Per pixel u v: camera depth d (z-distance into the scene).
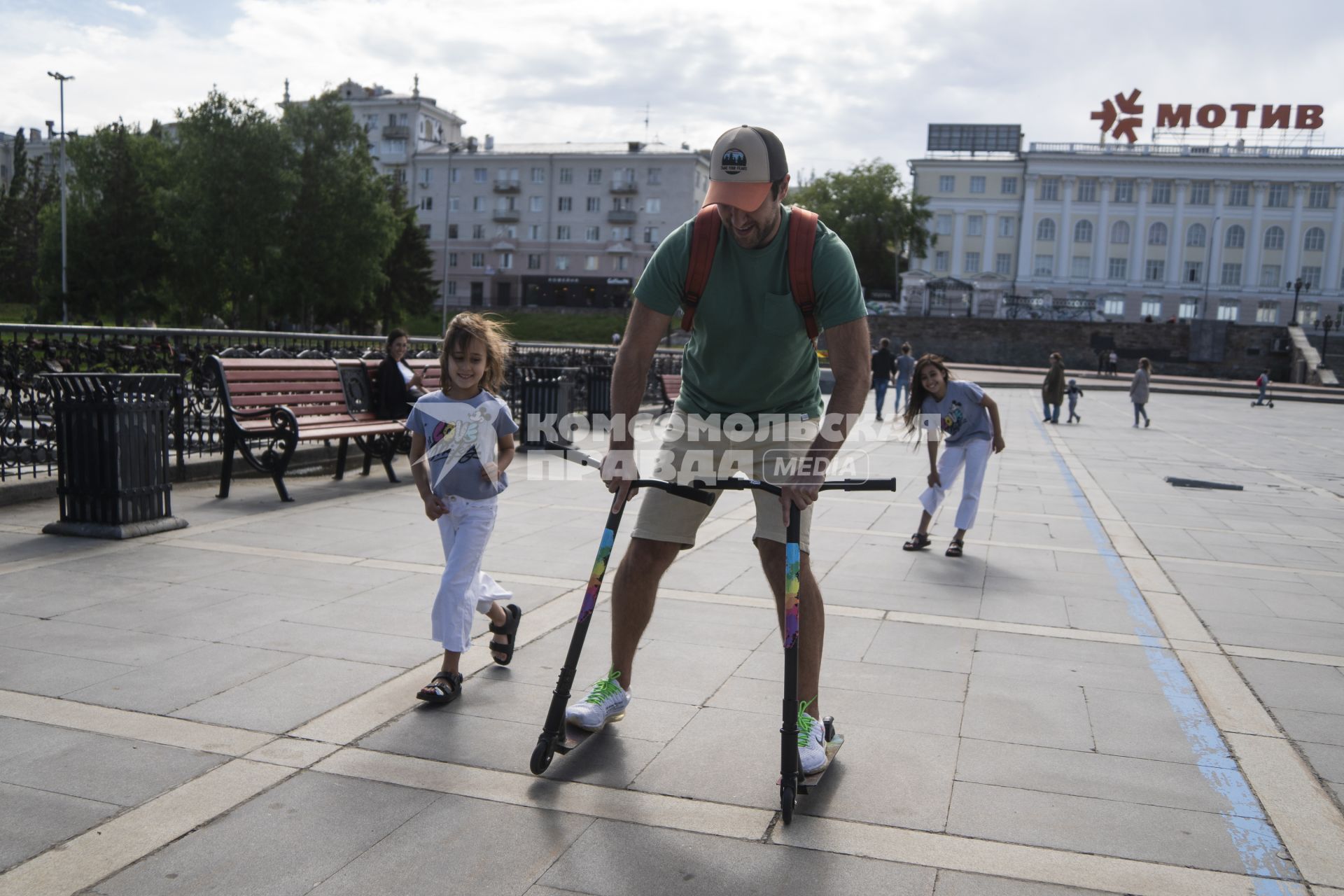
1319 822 2.71
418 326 79.31
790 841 2.54
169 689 3.46
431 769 2.90
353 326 59.78
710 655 4.04
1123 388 39.28
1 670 3.59
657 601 4.85
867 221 76.94
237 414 7.27
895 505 8.37
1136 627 4.67
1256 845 2.57
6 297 76.38
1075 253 80.12
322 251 49.50
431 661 3.87
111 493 5.77
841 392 2.77
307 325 53.16
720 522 7.11
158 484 6.07
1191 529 7.60
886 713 3.48
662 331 2.99
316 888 2.26
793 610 2.62
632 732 3.23
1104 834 2.61
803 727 2.88
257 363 7.55
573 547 6.06
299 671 3.69
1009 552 6.46
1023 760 3.09
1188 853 2.53
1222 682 3.88
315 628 4.22
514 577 5.29
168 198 48.78
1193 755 3.15
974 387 6.28
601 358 16.91
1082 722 3.43
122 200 54.69
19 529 5.94
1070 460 13.09
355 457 9.84
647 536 3.16
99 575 4.97
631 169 83.62
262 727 3.17
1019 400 30.47
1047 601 5.14
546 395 10.86
